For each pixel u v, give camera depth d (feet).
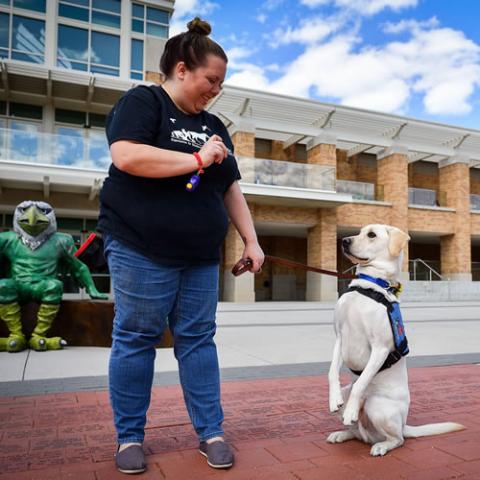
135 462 7.82
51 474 7.83
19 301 21.21
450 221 85.87
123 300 7.92
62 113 66.74
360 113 75.31
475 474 7.97
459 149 86.79
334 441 9.49
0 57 62.18
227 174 8.60
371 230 9.37
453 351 22.07
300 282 89.20
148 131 7.57
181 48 7.88
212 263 8.59
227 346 22.90
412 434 9.68
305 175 70.03
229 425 10.72
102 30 67.41
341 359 9.46
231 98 68.49
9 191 60.29
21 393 13.37
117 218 7.92
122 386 8.05
